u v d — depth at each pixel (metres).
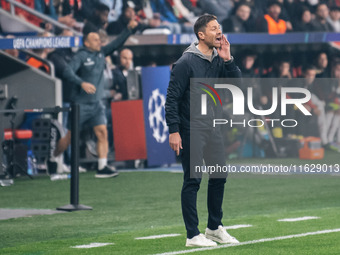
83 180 25.36
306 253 12.28
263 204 19.33
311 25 38.59
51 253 12.63
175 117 12.69
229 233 14.43
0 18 31.08
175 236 14.16
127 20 33.50
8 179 24.31
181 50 33.47
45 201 20.45
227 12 36.81
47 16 32.78
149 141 28.66
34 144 26.36
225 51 12.91
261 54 35.72
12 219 16.98
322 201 19.78
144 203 19.81
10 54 29.89
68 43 28.55
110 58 31.19
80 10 33.59
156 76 28.89
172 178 25.81
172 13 36.50
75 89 26.39
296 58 36.47
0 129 24.05
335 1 40.28
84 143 28.28
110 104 30.53
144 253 12.43
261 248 12.75
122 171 28.42
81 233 15.02
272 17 36.81
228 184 23.73
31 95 27.41
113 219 16.98
